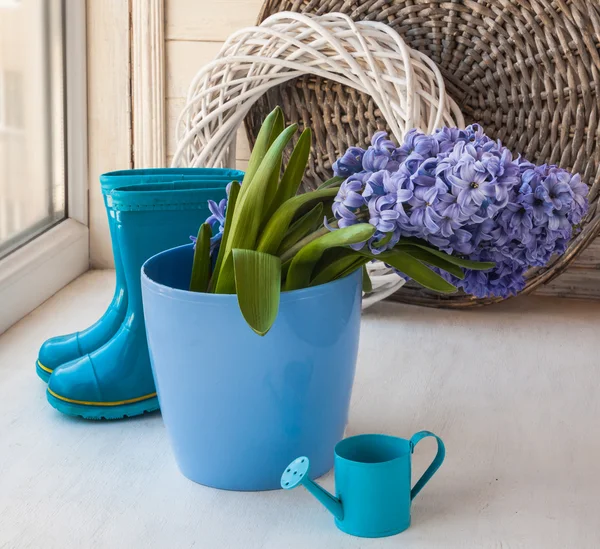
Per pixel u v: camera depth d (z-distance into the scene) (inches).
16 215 54.7
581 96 49.4
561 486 32.2
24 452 35.0
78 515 30.2
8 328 50.5
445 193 25.0
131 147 62.9
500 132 51.7
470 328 51.6
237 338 28.9
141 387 37.9
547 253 27.5
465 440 36.1
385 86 49.4
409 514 29.3
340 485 28.9
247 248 29.3
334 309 30.0
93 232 64.5
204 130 54.8
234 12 59.9
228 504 31.0
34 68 56.9
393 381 42.7
